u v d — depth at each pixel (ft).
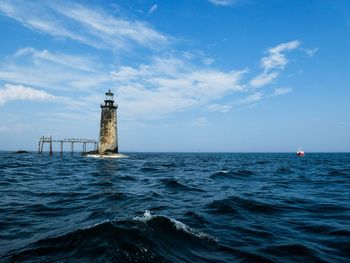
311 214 37.81
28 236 27.27
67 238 24.86
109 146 197.98
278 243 26.12
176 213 35.96
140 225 27.17
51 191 53.83
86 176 81.61
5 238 26.86
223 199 43.83
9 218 34.22
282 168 132.57
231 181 75.31
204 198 47.70
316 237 28.09
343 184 71.41
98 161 168.14
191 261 21.45
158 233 26.04
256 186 65.82
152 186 61.72
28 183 65.51
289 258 22.82
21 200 45.14
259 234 28.73
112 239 23.76
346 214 37.91
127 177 79.25
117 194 48.39
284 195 52.65
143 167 124.98
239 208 39.42
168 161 206.39
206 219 33.37
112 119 197.67
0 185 61.41
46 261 20.99
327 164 181.98
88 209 38.81
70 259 21.12
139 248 22.52
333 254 23.77
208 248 24.44
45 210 38.58
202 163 186.80
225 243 25.80
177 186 60.03
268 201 45.50
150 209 38.29
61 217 34.91
